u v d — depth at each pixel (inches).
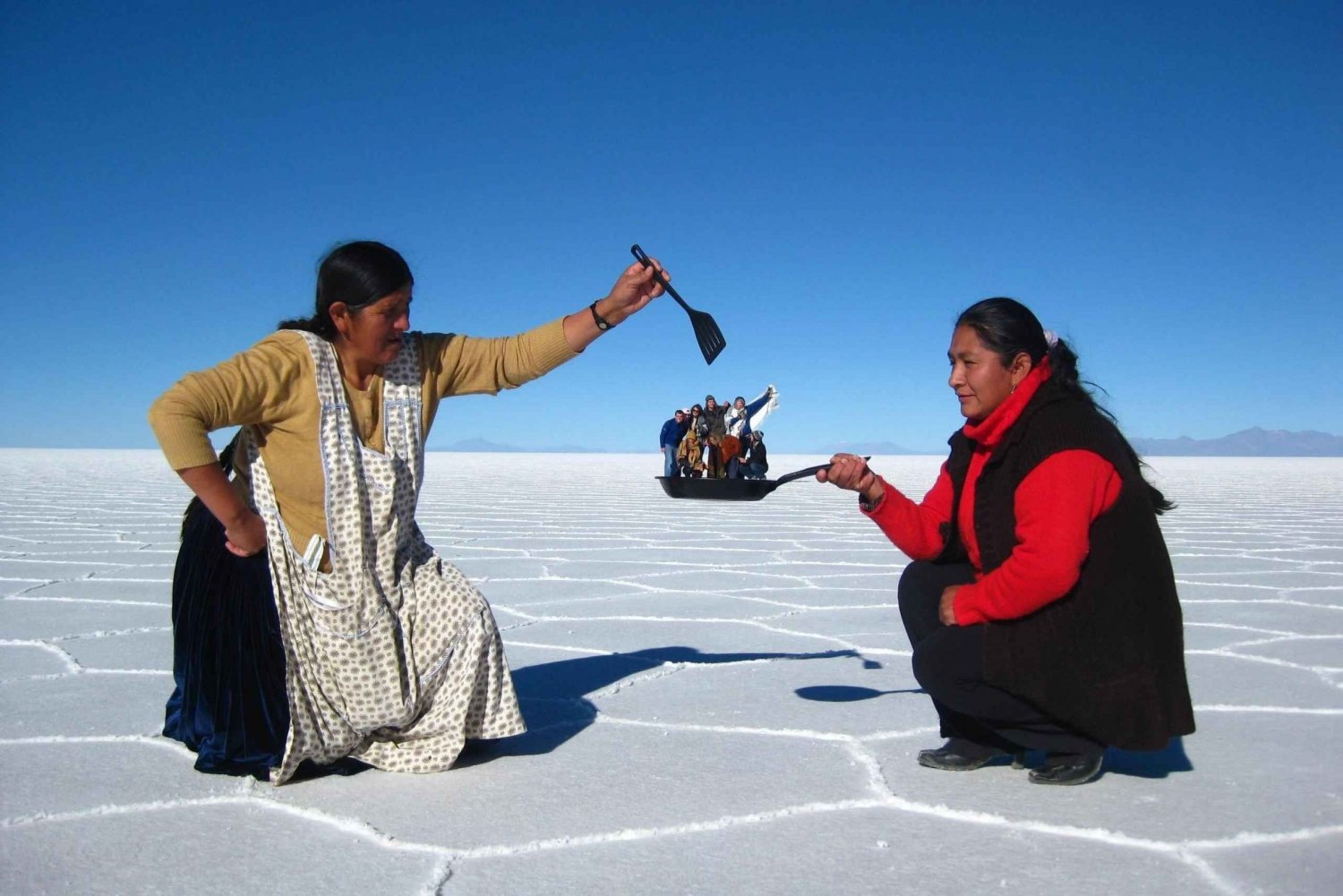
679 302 105.5
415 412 102.5
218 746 97.9
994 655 92.3
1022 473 92.3
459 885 74.2
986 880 75.2
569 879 75.4
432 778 98.9
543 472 1294.3
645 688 135.9
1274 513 525.0
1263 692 134.6
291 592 96.7
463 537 362.9
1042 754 107.7
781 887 74.0
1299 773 100.0
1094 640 91.0
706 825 86.0
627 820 87.2
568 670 148.3
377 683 98.3
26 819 86.9
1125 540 91.0
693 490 101.9
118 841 82.5
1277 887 74.0
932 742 110.7
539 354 106.3
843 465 101.1
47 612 195.8
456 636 102.2
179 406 88.7
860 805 91.2
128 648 161.5
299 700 96.2
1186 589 234.8
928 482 852.0
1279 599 220.1
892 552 320.2
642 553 312.5
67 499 589.0
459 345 106.3
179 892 72.9
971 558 100.0
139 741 110.0
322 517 97.5
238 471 99.6
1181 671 92.6
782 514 505.0
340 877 75.5
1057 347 95.3
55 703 126.4
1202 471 1560.0
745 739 111.9
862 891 73.5
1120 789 95.3
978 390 94.4
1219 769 101.3
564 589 233.3
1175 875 76.3
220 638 98.0
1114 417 96.2
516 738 112.8
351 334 97.3
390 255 97.2
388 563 100.1
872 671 146.3
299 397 95.5
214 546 100.5
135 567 266.1
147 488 723.4
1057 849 81.2
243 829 85.2
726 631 180.1
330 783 97.3
